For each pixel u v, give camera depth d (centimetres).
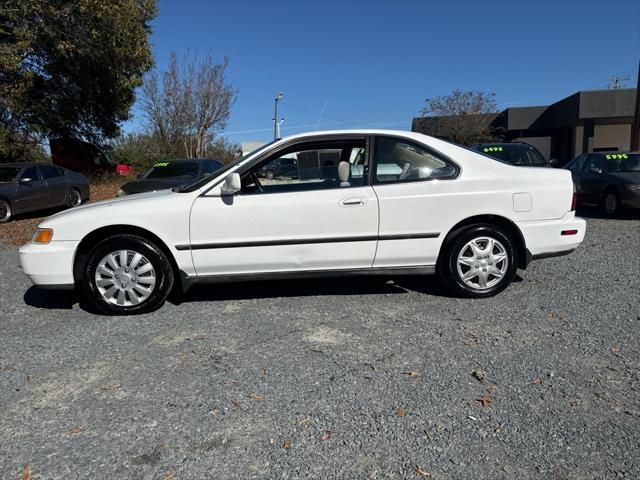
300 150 449
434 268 463
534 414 274
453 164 457
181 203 436
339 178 448
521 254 470
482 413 276
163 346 379
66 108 1838
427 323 411
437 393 298
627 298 459
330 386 310
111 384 321
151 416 282
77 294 518
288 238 439
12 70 1392
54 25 1439
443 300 467
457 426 264
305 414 280
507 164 472
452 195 449
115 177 2041
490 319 416
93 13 1437
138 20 1692
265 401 295
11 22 1400
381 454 243
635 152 1117
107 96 1916
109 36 1549
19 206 1151
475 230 454
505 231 463
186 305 472
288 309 453
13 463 244
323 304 464
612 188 1032
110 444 257
